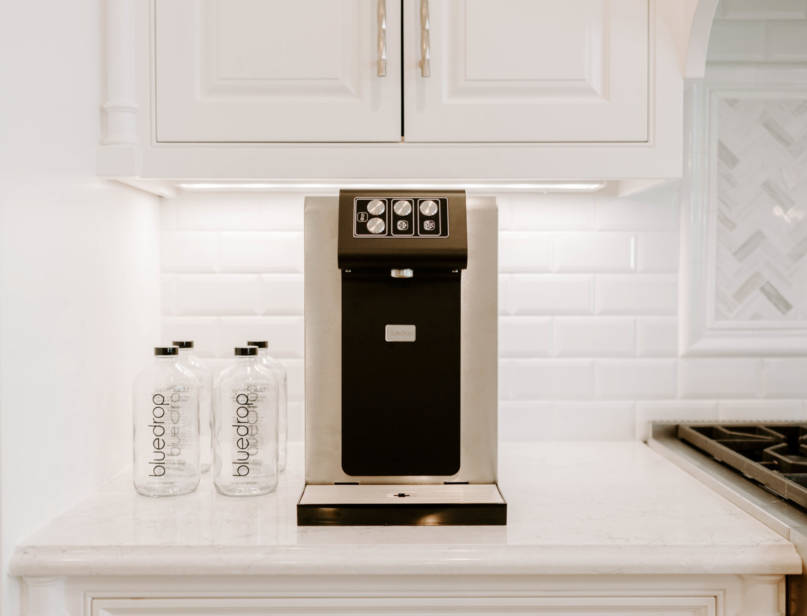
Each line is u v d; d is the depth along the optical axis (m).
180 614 0.99
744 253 1.58
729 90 1.56
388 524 1.05
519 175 1.22
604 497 1.19
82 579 0.98
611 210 1.58
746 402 1.60
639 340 1.59
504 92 1.22
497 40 1.21
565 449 1.54
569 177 1.22
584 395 1.60
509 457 1.47
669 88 1.22
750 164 1.57
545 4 1.22
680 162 1.22
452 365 1.11
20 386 0.98
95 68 1.21
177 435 1.22
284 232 1.57
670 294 1.59
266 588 0.98
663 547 0.97
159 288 1.57
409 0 1.21
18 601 0.97
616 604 0.99
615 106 1.22
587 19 1.22
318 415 1.13
